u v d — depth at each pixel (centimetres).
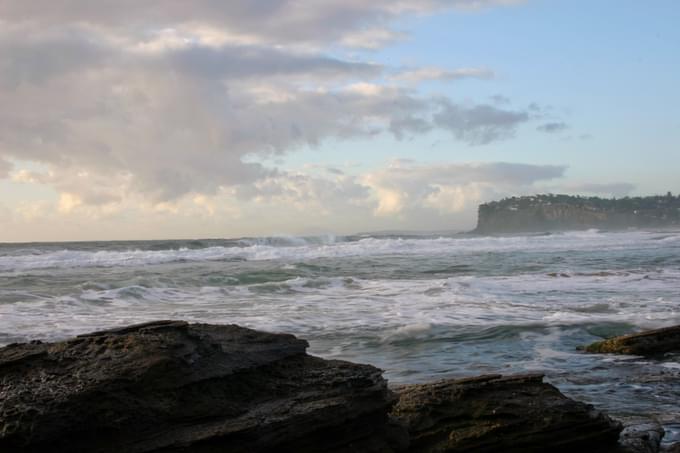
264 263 3734
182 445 593
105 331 684
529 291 2366
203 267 3453
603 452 786
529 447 769
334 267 3375
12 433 540
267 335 751
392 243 5184
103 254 4003
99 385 588
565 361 1302
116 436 586
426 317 1780
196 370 652
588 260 3816
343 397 694
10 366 613
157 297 2170
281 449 645
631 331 1600
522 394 828
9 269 3328
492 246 5212
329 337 1520
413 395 820
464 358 1330
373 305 2011
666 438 852
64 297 2081
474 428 779
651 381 1130
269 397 682
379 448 713
